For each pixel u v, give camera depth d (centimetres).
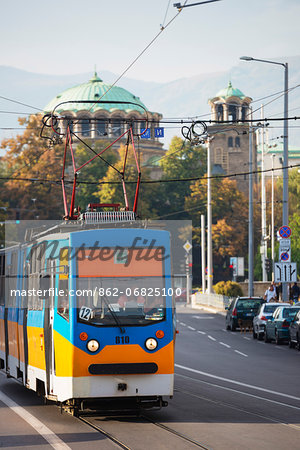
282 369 5981
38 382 3794
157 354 3300
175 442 2817
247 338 9681
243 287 17488
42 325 3606
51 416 3519
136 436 2947
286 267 9731
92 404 3450
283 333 8488
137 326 3300
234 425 3216
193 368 6069
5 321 4819
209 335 10112
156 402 3394
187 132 6619
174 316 3406
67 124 5500
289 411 3650
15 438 2920
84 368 3253
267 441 2834
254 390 4575
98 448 2709
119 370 3262
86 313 3288
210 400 4078
